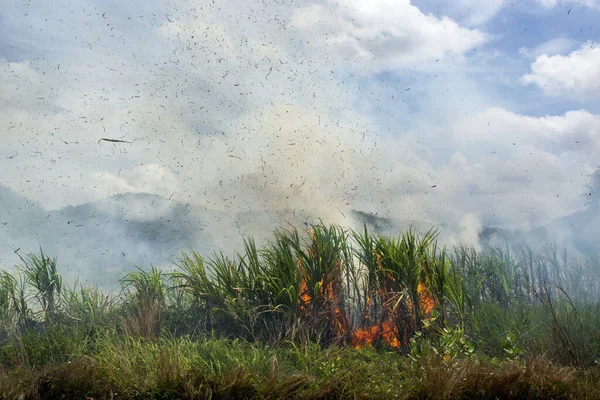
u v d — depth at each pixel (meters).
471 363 6.92
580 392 6.52
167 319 9.29
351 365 7.47
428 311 9.09
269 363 7.28
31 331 8.48
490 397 6.55
